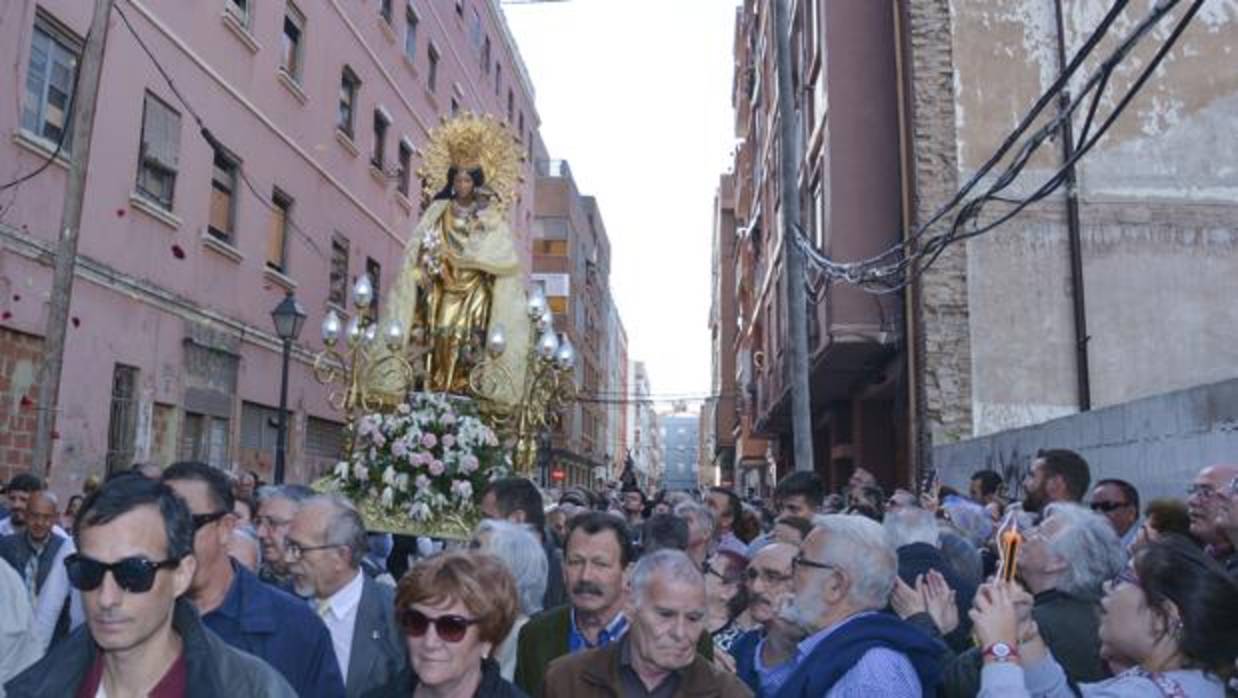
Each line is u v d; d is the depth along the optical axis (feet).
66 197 29.50
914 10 49.83
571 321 162.20
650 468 409.69
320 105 66.74
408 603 10.34
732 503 27.61
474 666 10.56
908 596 14.39
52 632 19.63
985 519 23.70
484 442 34.37
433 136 46.37
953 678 12.26
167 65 47.78
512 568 15.65
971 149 48.52
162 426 47.78
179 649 8.87
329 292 68.95
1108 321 46.96
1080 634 13.38
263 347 58.65
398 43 82.43
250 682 8.93
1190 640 10.28
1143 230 47.60
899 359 50.96
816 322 57.26
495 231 43.96
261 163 58.08
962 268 47.57
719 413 163.43
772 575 14.29
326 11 67.62
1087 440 30.83
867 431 62.39
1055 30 49.44
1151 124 48.34
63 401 39.75
